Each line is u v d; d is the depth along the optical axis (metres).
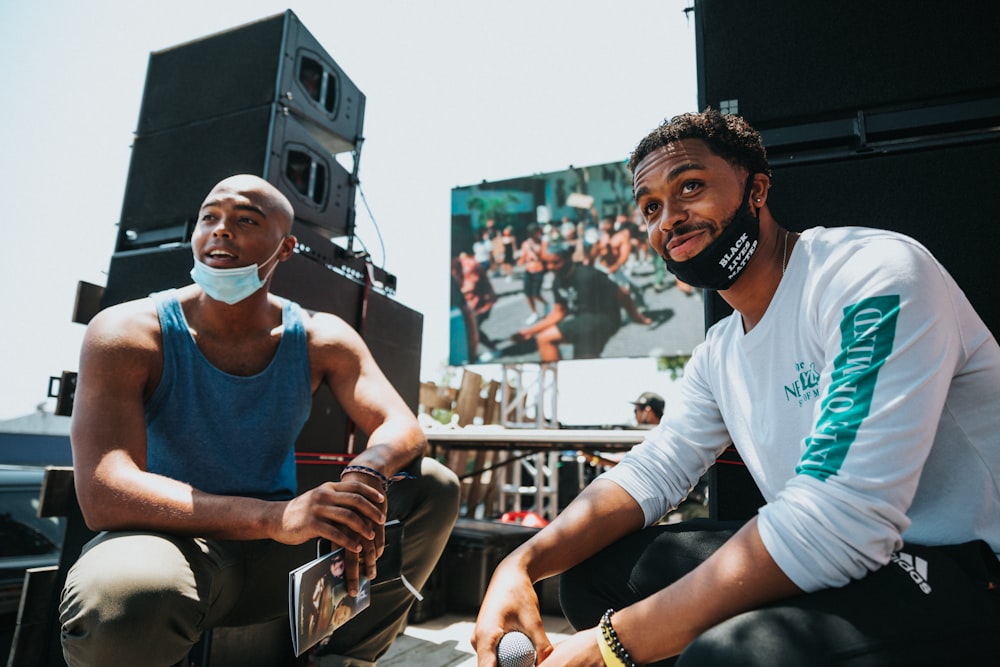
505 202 6.21
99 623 0.96
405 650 2.23
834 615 0.72
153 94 2.61
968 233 1.45
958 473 0.85
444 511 1.50
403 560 1.43
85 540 1.76
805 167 1.58
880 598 0.73
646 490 1.13
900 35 1.58
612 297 5.79
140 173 2.53
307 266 2.25
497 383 5.87
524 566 1.02
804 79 1.63
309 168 2.53
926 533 0.85
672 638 0.80
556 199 6.08
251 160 2.31
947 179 1.49
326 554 1.11
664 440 1.21
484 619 0.96
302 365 1.50
